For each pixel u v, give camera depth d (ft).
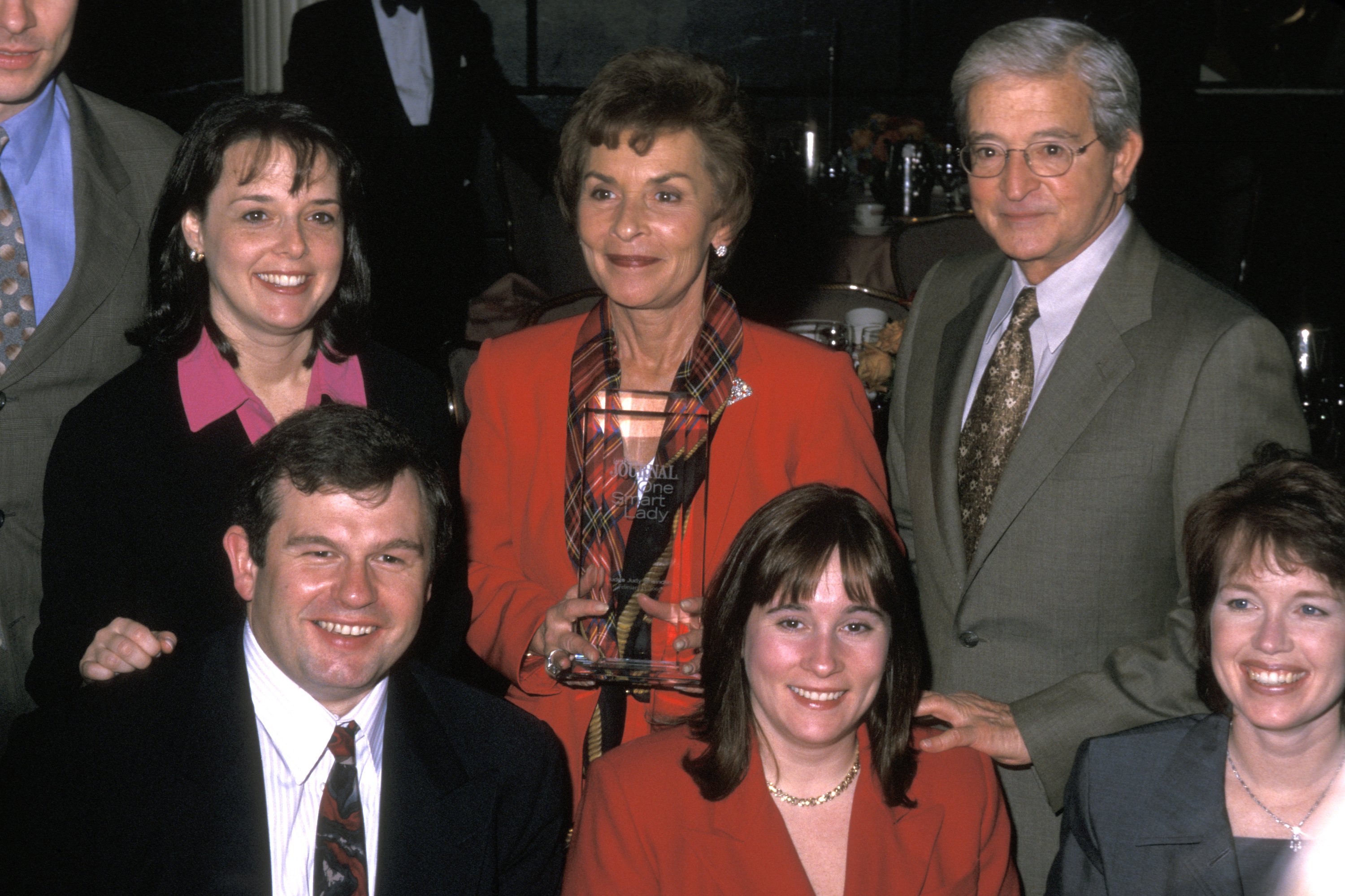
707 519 6.26
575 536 6.36
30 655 7.23
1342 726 5.43
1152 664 5.95
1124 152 6.05
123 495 6.09
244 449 6.25
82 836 5.18
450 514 5.53
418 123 19.33
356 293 6.63
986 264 7.02
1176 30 24.21
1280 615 5.23
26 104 7.23
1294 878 5.42
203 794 5.24
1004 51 5.94
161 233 6.30
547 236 17.99
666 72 5.97
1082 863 5.84
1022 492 6.17
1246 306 5.99
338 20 18.79
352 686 5.26
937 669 6.65
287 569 5.17
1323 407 10.22
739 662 5.70
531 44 24.13
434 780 5.53
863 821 5.70
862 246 17.15
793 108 25.21
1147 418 5.97
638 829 5.73
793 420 6.31
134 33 21.93
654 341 6.41
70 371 7.20
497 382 6.72
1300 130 23.84
